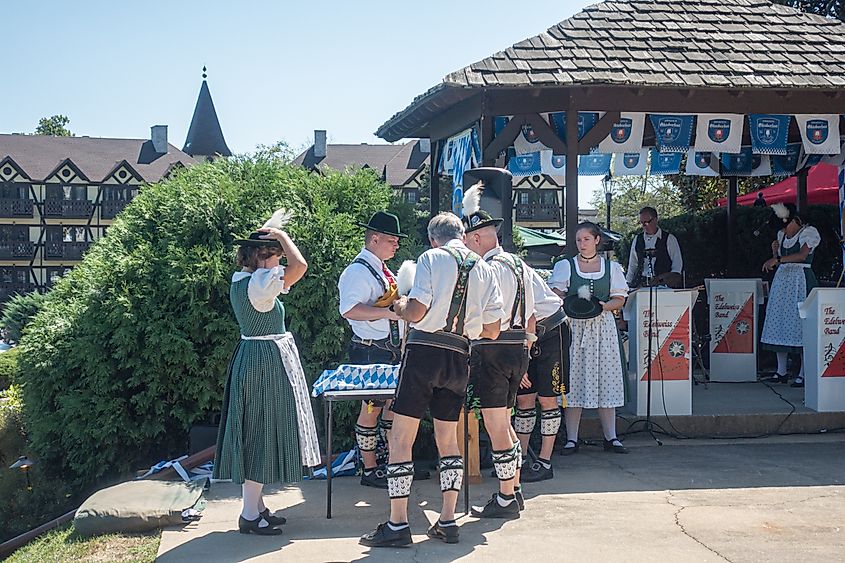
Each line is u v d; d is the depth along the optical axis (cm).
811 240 995
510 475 562
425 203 2255
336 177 863
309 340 778
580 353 735
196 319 766
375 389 581
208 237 798
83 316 780
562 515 571
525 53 842
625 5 953
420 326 511
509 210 691
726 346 1045
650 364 806
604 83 791
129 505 571
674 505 592
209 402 776
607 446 754
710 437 812
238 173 874
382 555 495
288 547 512
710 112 841
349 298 586
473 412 629
